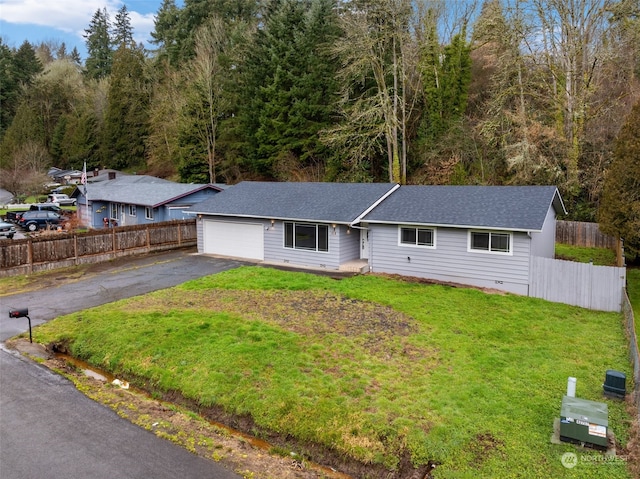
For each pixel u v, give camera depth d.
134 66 53.09
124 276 17.31
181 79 42.59
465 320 11.54
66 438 6.94
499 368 8.80
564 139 22.98
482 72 31.23
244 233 20.64
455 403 7.55
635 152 15.21
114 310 12.66
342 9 31.50
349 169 30.61
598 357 9.33
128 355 9.95
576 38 22.84
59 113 63.34
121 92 52.31
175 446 6.82
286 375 8.64
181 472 6.16
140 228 22.14
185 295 14.09
